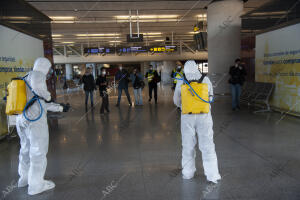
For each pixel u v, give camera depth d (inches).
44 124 119.9
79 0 456.4
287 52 290.2
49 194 117.0
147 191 117.1
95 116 325.7
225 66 497.7
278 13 361.4
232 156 160.9
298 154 161.6
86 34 888.9
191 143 126.6
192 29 848.3
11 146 196.7
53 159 165.8
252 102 369.1
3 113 217.3
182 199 108.9
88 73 391.2
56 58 1043.3
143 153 173.0
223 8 486.3
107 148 187.2
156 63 1518.2
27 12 276.7
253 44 457.1
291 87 285.7
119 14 599.5
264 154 163.2
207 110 120.6
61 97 636.1
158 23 733.3
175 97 132.3
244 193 112.7
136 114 332.5
